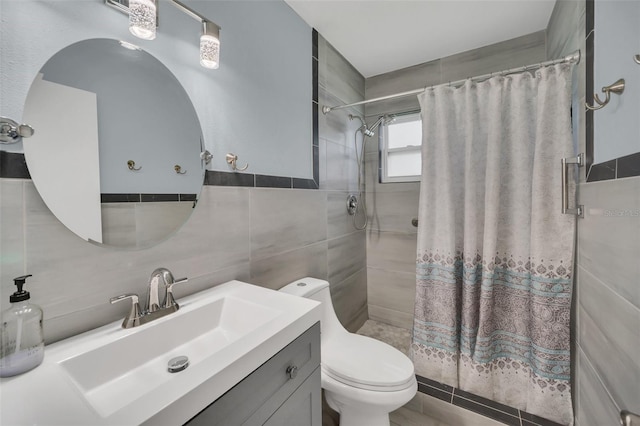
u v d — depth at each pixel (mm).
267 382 689
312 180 1751
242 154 1241
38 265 667
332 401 1234
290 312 852
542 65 1355
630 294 736
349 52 2066
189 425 501
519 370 1474
